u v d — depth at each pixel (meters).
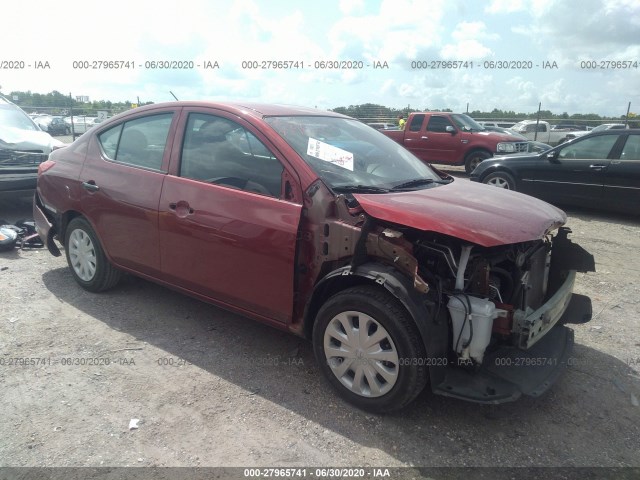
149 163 3.95
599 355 3.80
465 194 3.43
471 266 2.93
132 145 4.14
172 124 3.87
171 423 2.86
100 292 4.61
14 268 5.28
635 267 5.94
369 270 2.85
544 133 23.48
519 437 2.84
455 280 2.87
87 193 4.29
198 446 2.68
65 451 2.61
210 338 3.85
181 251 3.66
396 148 4.22
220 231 3.38
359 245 2.89
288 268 3.12
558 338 3.46
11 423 2.81
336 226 3.00
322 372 3.18
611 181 8.47
